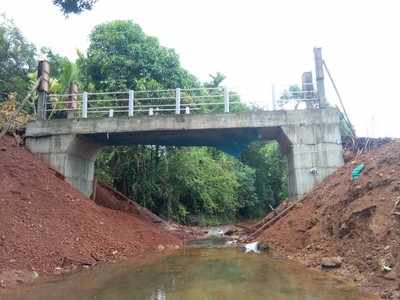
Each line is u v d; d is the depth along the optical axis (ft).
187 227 84.02
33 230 34.22
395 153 35.60
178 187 88.43
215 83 119.03
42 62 58.54
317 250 33.99
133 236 46.42
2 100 79.51
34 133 55.01
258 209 130.72
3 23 91.71
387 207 28.89
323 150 50.47
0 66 88.53
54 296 22.25
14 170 43.45
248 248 45.03
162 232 56.54
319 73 53.36
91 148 61.00
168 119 53.36
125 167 81.25
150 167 82.94
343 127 55.62
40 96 57.77
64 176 53.42
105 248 38.32
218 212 107.04
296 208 47.11
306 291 22.66
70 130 54.60
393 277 22.59
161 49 86.99
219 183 100.22
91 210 46.37
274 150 131.44
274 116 51.67
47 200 41.16
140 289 23.79
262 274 28.27
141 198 82.07
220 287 24.06
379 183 32.60
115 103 80.23
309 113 51.39
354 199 34.35
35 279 27.12
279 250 39.88
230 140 60.29
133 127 53.83
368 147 50.21
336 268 28.60
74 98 61.52
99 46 86.02
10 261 28.53
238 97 105.81
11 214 34.68
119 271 30.35
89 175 62.23
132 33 85.92
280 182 136.77
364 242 28.40
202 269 30.89
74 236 37.27
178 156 85.40
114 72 82.94
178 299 21.21
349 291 22.52
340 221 33.45
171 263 34.47
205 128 52.70
